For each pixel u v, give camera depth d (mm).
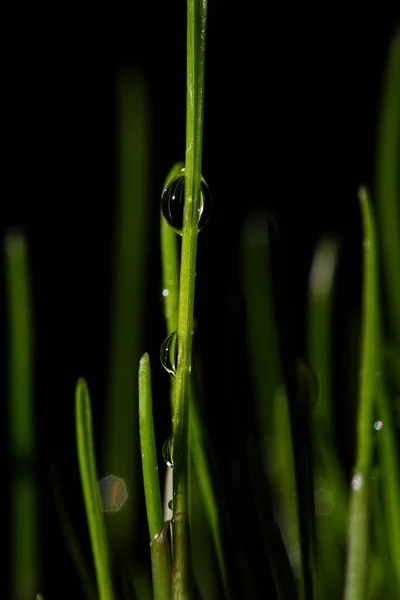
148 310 235
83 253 313
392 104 196
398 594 144
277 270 140
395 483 145
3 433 178
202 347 161
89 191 340
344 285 235
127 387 188
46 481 179
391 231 196
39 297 287
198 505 164
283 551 136
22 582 161
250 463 141
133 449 183
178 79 354
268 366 187
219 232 249
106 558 129
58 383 257
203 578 160
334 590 156
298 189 347
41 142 346
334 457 162
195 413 134
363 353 135
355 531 131
